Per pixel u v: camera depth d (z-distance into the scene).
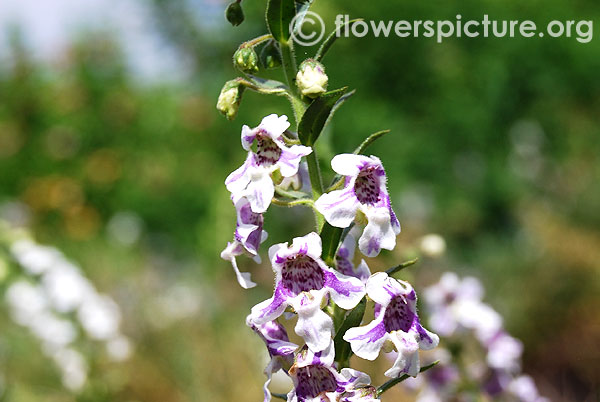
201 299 7.93
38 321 4.94
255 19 9.90
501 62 10.09
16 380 5.87
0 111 12.31
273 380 5.47
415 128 9.86
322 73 1.64
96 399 4.90
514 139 10.27
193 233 10.92
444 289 2.86
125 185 11.61
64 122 12.14
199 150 11.30
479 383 2.88
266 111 9.70
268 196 1.54
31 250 4.88
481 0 10.12
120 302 7.63
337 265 1.79
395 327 1.54
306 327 1.49
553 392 5.87
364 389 1.55
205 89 11.21
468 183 9.96
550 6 10.38
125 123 12.02
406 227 9.29
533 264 7.37
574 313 6.69
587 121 10.58
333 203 1.50
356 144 9.44
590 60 10.35
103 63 12.57
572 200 9.23
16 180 12.00
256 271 8.79
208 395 5.83
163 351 6.39
